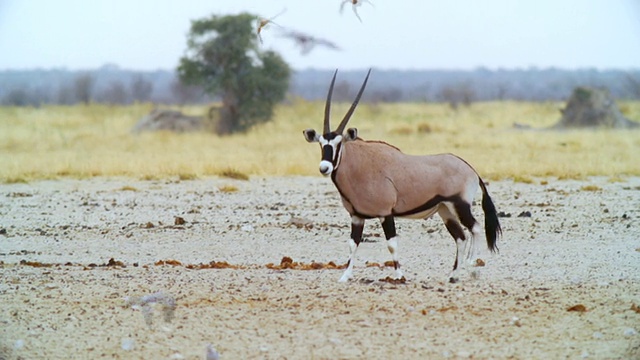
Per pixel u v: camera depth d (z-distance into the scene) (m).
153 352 31.12
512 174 91.56
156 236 57.25
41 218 65.25
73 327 33.97
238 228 60.09
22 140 141.00
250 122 168.62
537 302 37.19
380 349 31.11
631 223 61.16
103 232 58.81
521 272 44.16
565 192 78.38
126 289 39.88
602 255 49.25
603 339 32.16
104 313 35.81
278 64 173.25
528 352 30.77
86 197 76.75
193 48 172.25
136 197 76.69
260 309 36.16
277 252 51.69
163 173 93.25
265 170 95.44
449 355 30.47
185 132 162.88
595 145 123.69
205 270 44.78
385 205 40.47
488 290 39.53
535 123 195.62
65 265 46.94
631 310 35.75
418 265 46.72
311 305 36.59
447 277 42.94
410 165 40.72
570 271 44.38
